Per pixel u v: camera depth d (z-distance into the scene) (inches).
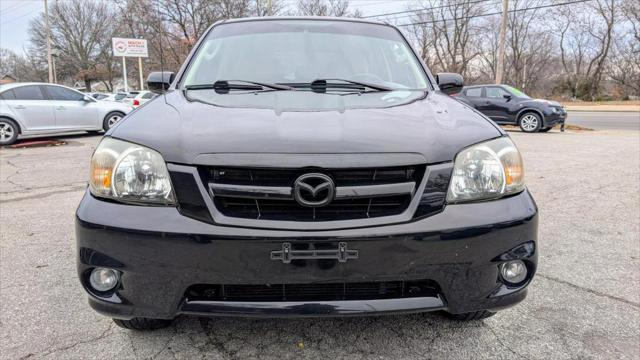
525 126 517.3
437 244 66.8
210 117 77.3
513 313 94.3
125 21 1171.3
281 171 65.6
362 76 104.7
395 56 114.0
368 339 84.7
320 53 109.9
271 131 70.6
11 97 406.0
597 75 1633.9
